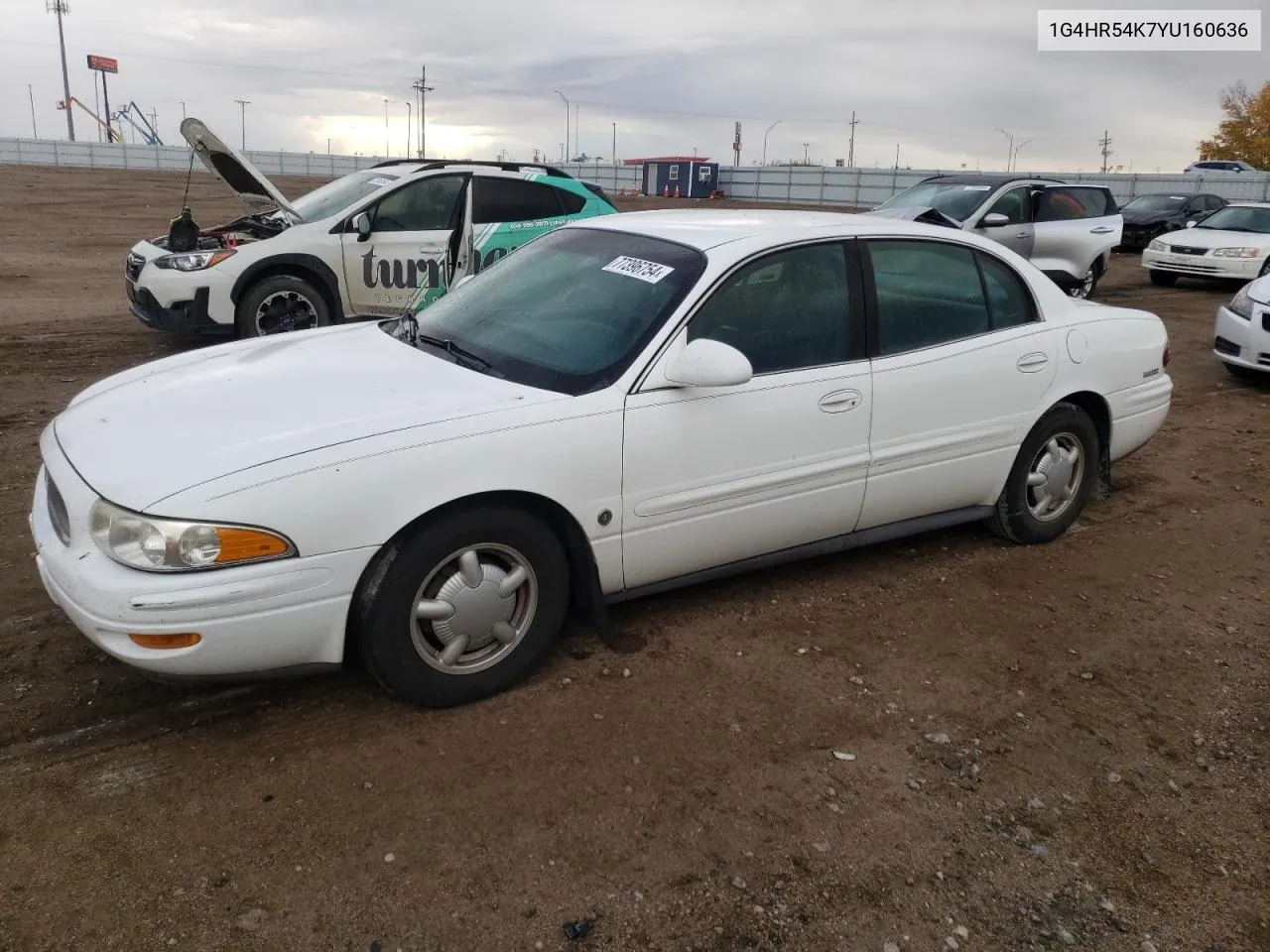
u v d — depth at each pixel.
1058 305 4.65
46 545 2.98
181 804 2.73
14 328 9.60
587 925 2.38
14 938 2.24
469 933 2.33
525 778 2.89
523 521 3.19
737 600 4.12
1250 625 4.12
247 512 2.72
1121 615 4.15
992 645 3.85
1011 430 4.42
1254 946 2.44
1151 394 5.03
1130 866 2.69
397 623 3.03
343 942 2.29
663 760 3.01
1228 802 2.98
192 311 8.07
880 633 3.90
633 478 3.36
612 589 3.52
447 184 8.77
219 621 2.73
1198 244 16.03
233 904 2.38
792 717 3.29
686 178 54.31
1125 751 3.21
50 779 2.80
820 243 3.87
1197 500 5.66
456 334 3.82
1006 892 2.57
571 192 9.22
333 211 8.65
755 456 3.62
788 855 2.65
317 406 3.15
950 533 4.98
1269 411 7.86
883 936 2.40
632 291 3.64
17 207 23.39
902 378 3.98
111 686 3.29
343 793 2.79
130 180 34.84
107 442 3.01
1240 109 53.06
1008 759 3.13
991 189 13.02
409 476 2.93
